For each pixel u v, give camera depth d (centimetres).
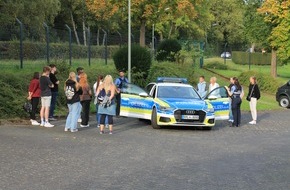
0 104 1717
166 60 3466
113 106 1454
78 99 1480
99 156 1065
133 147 1209
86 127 1609
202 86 2114
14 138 1285
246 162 1041
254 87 1934
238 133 1606
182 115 1614
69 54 2678
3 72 1898
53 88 1739
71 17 7450
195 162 1026
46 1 5088
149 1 3300
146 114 1717
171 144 1290
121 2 3325
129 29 2428
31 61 2420
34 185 783
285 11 3744
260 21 4141
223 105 1820
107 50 3094
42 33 2905
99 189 762
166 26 5969
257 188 791
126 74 2639
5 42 2366
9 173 872
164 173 899
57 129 1514
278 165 1011
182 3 3294
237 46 9062
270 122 2003
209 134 1558
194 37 6831
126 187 779
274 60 4209
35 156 1042
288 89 2855
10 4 4494
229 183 823
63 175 863
